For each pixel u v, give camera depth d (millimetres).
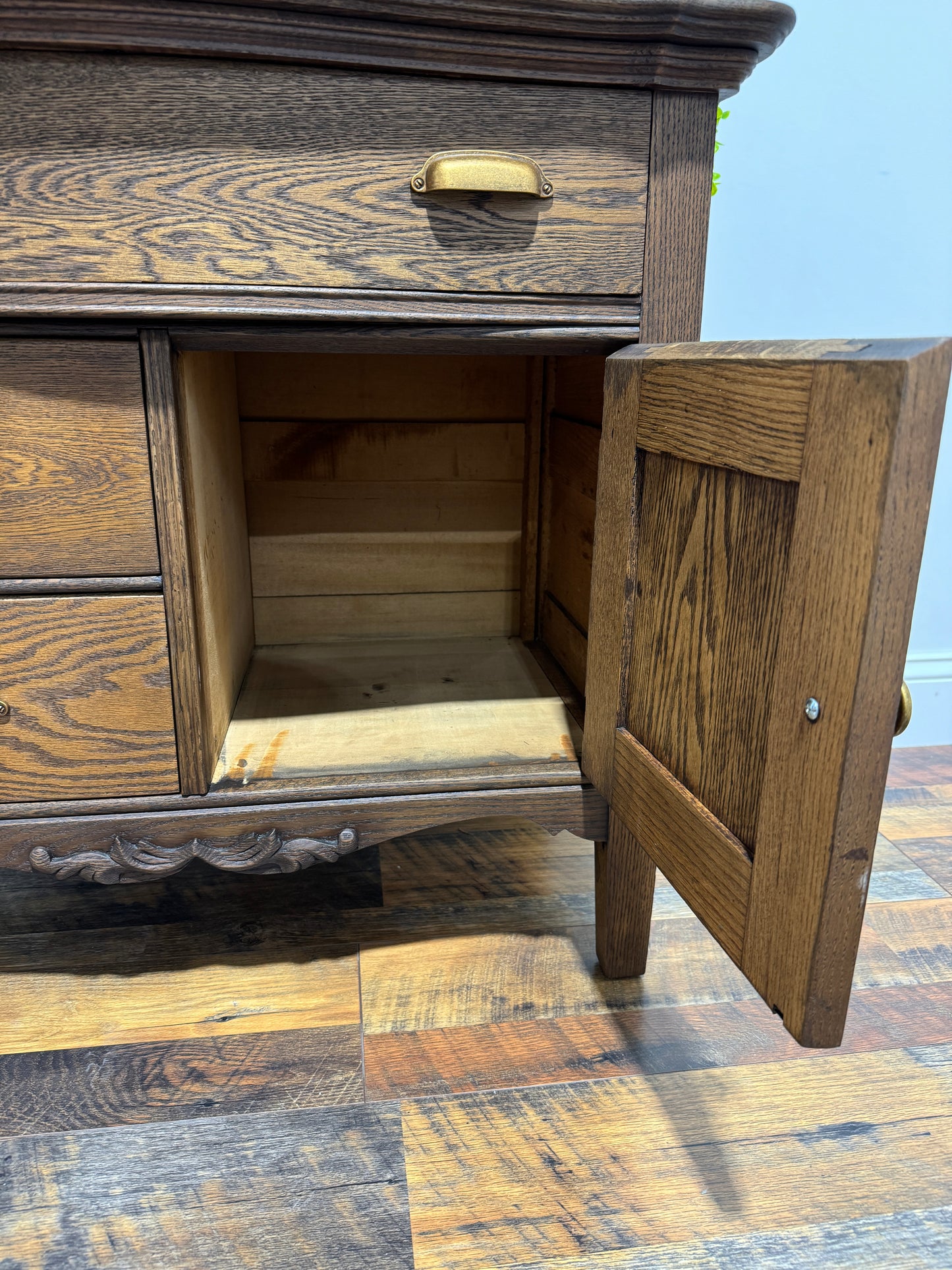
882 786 417
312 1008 770
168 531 645
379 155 598
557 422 1020
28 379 604
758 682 493
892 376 365
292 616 1123
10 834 695
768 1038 741
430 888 963
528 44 578
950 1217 582
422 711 904
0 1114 652
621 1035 742
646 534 637
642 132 624
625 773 689
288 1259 545
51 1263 542
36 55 550
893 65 1120
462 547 1126
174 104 569
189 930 879
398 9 551
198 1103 664
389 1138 634
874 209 1185
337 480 1075
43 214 577
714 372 512
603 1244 557
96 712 677
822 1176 610
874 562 381
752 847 508
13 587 641
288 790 723
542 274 641
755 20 580
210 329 616
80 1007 766
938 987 809
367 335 641
